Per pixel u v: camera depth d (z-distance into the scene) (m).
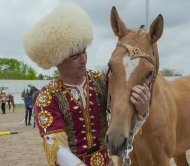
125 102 2.87
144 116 3.05
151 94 3.54
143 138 4.30
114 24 3.62
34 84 55.19
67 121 2.71
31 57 2.61
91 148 2.76
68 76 2.72
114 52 3.26
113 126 2.77
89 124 2.76
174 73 31.91
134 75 3.01
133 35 3.42
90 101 2.78
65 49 2.54
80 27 2.57
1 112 31.25
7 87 52.88
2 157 9.46
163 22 3.46
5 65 88.44
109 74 3.09
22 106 43.25
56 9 2.59
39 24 2.56
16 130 16.02
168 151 4.56
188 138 5.30
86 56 2.72
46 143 2.48
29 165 8.41
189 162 8.39
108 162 2.86
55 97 2.68
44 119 2.55
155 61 3.55
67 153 2.42
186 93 5.37
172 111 4.72
